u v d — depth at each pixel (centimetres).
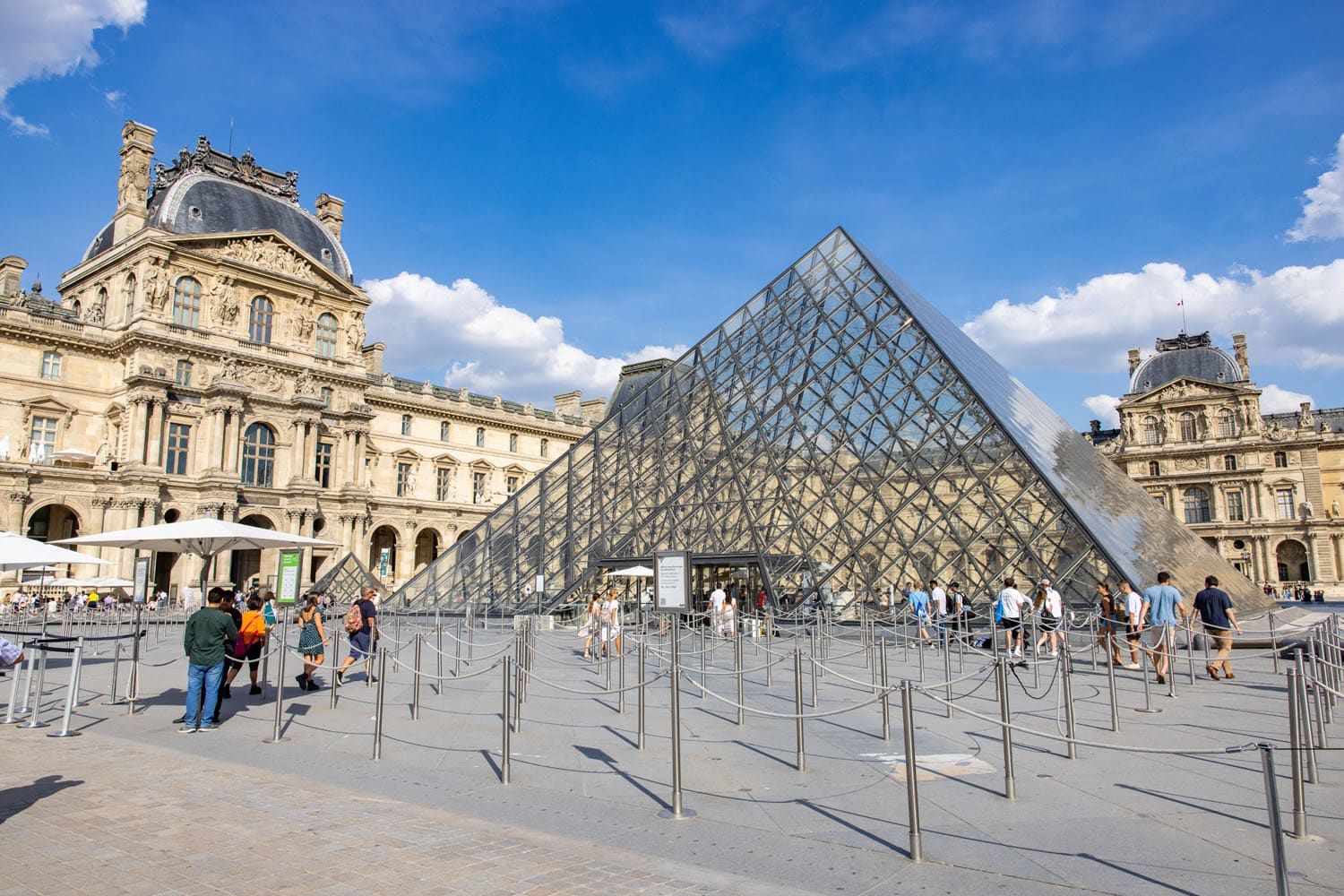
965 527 3316
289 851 928
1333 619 2281
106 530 6994
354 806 1117
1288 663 1969
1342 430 13038
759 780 1237
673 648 1130
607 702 2019
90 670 2875
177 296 7656
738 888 816
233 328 7950
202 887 821
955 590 3184
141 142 8238
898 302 4353
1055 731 1545
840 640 3152
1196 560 3797
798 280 5106
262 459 7919
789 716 1112
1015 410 4028
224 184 8419
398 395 10031
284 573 3044
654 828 1013
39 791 1198
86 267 8156
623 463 4731
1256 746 751
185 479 7338
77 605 6203
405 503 9794
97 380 7550
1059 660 1867
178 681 2569
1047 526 3122
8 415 7025
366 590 2522
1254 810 1055
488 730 1664
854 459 3831
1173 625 2244
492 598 4525
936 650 2959
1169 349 14175
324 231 9344
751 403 4475
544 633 3997
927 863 884
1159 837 954
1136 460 13238
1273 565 12125
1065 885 816
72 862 894
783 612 3419
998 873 852
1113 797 1123
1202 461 12812
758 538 3791
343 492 8556
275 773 1309
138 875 854
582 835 987
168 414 7375
